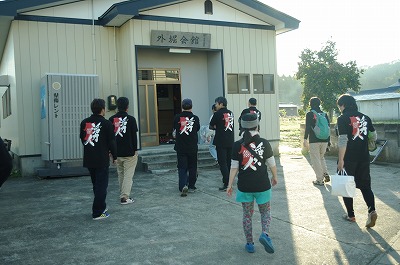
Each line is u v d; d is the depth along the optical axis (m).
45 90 9.13
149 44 10.48
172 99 13.22
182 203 6.32
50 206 6.30
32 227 5.12
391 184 7.45
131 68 10.25
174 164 9.81
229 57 11.74
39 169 9.10
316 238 4.56
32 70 9.85
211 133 8.96
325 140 7.51
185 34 10.85
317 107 7.56
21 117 9.73
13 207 6.28
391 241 4.43
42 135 9.68
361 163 4.98
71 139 9.29
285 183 7.81
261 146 4.02
